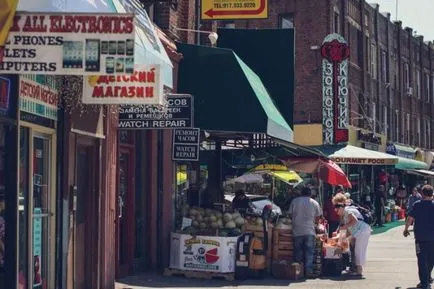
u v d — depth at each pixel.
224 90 17.30
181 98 14.09
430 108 58.12
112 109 13.82
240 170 25.67
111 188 14.20
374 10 45.00
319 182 26.45
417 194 30.61
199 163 20.83
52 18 8.32
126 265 16.02
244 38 21.59
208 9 19.06
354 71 40.84
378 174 43.09
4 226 10.34
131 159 16.28
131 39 8.37
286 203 23.80
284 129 19.12
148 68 10.54
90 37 8.36
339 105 34.88
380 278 17.23
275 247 17.27
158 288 14.61
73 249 12.48
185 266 16.38
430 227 15.41
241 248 16.33
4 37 8.09
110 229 14.12
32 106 10.84
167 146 17.91
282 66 21.47
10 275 10.30
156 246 17.39
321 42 36.41
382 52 46.88
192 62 17.55
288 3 37.16
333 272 17.53
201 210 17.12
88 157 13.52
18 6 8.30
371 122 42.81
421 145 55.91
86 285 13.45
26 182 10.89
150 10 17.67
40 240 11.57
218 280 16.08
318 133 35.72
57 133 11.88
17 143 10.33
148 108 14.11
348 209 17.78
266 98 19.00
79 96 11.62
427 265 15.52
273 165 22.55
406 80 52.50
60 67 8.32
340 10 38.72
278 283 15.97
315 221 17.92
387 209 40.84
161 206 17.55
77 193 13.08
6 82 10.01
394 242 28.14
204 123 17.12
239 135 20.62
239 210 18.75
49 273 11.77
